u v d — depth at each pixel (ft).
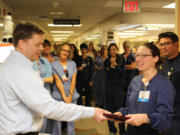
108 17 33.60
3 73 3.97
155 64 4.99
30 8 25.88
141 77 5.27
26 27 4.13
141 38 58.39
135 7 20.42
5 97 3.96
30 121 4.07
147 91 4.84
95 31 43.78
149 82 4.89
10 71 3.93
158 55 4.99
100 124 14.15
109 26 34.24
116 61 11.55
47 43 12.04
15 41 4.15
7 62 4.09
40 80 4.24
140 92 5.00
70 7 25.61
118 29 36.35
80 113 4.42
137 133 4.93
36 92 3.90
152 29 35.65
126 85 13.46
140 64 4.98
